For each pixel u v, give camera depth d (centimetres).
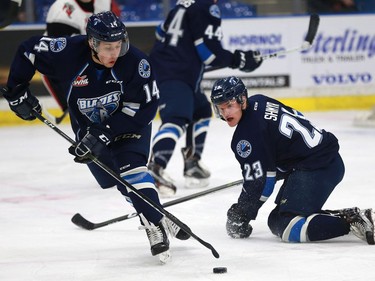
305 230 1043
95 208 1384
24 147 2148
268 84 2684
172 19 1544
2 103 2567
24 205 1427
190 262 993
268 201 1372
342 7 2816
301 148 1048
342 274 913
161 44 1560
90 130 956
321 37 2714
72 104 991
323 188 1055
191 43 1534
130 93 963
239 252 1031
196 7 1516
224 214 1295
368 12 2750
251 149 1022
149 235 988
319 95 2730
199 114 1582
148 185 992
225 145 2089
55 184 1638
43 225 1254
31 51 980
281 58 2689
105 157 1038
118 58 950
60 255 1056
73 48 959
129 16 2872
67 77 968
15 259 1041
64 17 1625
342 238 1086
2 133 2422
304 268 944
